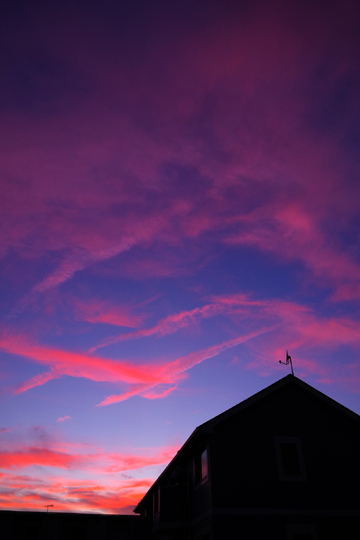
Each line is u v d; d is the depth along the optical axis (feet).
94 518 91.40
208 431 51.83
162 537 71.00
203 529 49.93
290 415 56.03
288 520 48.42
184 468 61.67
